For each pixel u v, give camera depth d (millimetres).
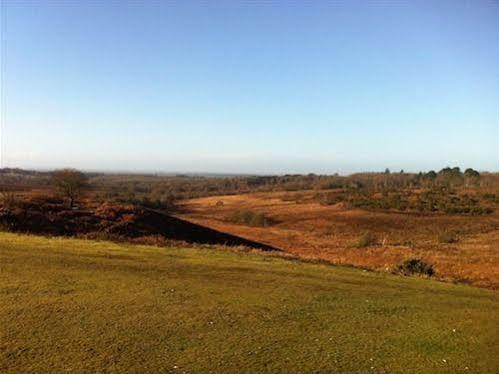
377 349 8750
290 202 109312
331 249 43312
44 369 7262
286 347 8641
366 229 69250
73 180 40781
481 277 22516
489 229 64438
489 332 10078
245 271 15648
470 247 45250
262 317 10453
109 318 9820
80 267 14523
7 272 13234
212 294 12242
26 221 28531
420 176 146000
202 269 15562
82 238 23312
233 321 10055
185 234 35406
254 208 101250
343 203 96562
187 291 12398
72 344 8320
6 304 10352
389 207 88375
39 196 38656
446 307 12188
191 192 162125
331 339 9195
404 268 21453
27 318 9539
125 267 14992
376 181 147500
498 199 91062
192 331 9297
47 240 20172
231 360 7922
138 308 10609
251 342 8820
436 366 8039
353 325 10188
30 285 11992
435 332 9922
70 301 10836
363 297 12820
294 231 68062
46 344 8258
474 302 12992
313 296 12609
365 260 31375
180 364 7676
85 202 40531
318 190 134750
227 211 99875
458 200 91375
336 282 14711
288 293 12797
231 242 38031
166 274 14375
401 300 12711
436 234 61000
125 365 7539
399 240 55094
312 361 8023
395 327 10180
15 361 7516
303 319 10461
